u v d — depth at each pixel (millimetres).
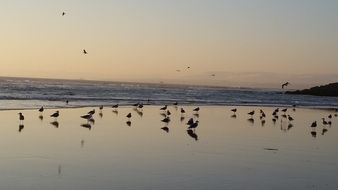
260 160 21031
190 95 106750
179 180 16422
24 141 24469
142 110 52188
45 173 16906
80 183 15555
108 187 15133
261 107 70062
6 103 52562
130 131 31016
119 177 16578
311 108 73188
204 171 18109
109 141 25641
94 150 22312
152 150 22922
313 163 20766
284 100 105000
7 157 19703
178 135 29688
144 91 114875
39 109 43156
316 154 23516
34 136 26609
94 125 34031
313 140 29750
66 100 62250
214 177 17094
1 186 14859
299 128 37875
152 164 19188
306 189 15742
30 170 17328
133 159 20219
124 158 20391
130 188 15078
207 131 32625
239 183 16281
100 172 17312
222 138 28766
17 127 30625
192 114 48625
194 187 15461
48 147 22734
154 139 27234
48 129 30328
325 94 158625
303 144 27297
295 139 29797
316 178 17531
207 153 22562
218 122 40156
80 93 86125
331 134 34250
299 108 71500
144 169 18094
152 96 92125
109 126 33719
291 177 17531
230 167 19125
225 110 57656
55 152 21328
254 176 17484
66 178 16188
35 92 79375
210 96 106750
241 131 33500
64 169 17672
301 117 50594
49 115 40625
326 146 26891
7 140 24578
